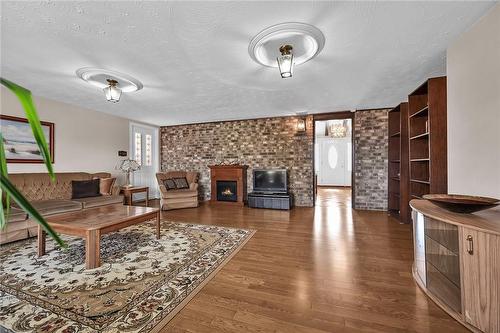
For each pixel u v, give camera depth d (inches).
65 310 59.4
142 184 233.1
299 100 156.6
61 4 62.2
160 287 70.6
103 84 121.2
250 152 221.5
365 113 186.5
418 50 87.8
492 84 65.5
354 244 108.3
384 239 115.1
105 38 78.5
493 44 64.9
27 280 74.1
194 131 242.2
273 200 193.6
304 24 71.6
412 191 124.4
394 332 52.4
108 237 117.5
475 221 54.1
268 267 84.7
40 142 21.3
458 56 79.0
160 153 254.2
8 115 131.2
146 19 68.9
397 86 128.2
